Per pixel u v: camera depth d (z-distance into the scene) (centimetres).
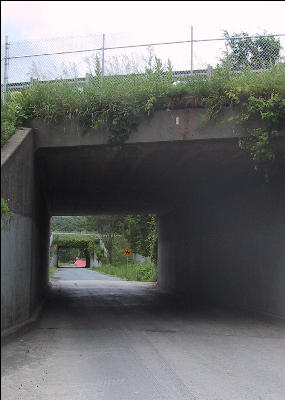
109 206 2538
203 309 1664
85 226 8725
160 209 2588
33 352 841
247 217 1512
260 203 1415
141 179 1681
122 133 1149
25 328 1048
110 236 7088
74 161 1348
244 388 627
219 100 1114
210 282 1872
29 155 1119
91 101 1151
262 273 1405
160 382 655
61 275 5538
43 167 1430
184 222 2283
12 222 957
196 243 2067
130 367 749
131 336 1064
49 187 1855
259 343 992
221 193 1736
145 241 5041
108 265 6638
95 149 1212
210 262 1873
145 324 1266
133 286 3184
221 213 1745
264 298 1391
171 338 1044
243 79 1141
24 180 1065
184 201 2197
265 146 1098
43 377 671
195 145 1195
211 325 1255
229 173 1489
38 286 1686
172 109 1152
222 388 626
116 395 586
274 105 1076
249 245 1501
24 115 1155
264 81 1112
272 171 1248
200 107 1153
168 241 2684
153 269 4022
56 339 991
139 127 1159
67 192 2022
